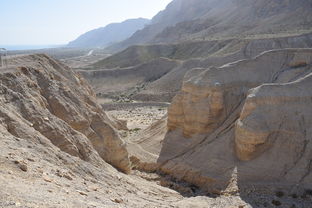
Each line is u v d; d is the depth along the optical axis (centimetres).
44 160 1614
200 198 2481
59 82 3044
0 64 2795
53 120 2314
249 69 3631
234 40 11162
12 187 1063
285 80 3369
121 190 1886
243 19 17088
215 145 3198
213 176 2881
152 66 12344
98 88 11825
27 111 2189
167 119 3997
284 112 2841
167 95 9088
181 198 2480
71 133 2397
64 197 1156
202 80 3544
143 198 1920
